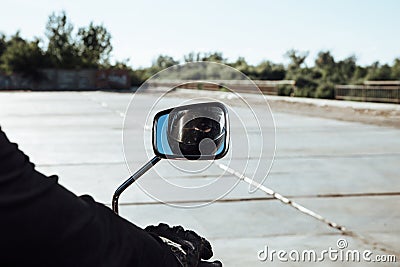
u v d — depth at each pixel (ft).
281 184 20.95
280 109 69.56
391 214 16.60
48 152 30.19
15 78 184.65
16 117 55.77
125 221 3.44
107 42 204.13
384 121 51.55
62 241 2.78
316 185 20.86
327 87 104.83
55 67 190.39
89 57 201.05
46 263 2.77
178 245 4.24
